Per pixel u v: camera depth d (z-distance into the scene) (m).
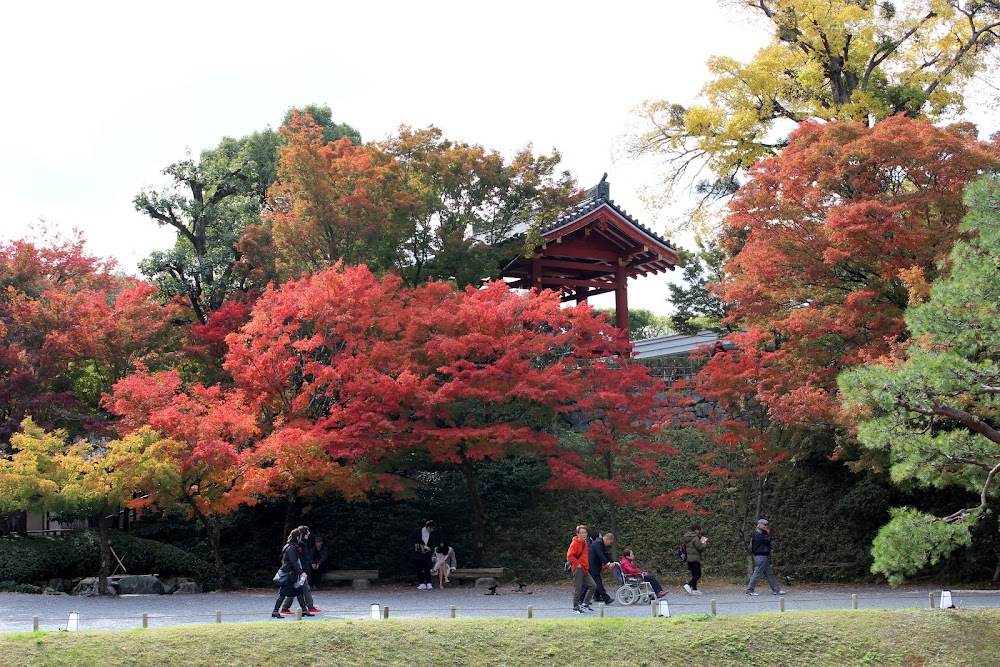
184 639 16.58
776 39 34.38
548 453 27.23
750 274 25.84
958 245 17.02
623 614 20.62
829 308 24.64
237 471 25.59
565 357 27.59
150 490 24.97
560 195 36.25
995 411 17.20
